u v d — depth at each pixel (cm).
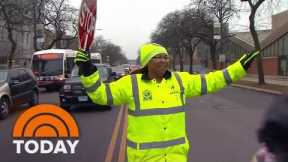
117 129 1395
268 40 6806
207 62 10169
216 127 1438
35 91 2156
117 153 1020
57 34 6022
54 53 3716
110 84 391
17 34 7088
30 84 2070
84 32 374
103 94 383
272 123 176
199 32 6912
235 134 1278
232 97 2938
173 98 388
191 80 399
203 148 1062
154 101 384
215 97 2938
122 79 394
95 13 373
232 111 1986
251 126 1452
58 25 5869
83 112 1919
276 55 6400
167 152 381
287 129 173
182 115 391
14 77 1875
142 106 384
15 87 1856
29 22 4938
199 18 6612
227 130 1363
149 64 387
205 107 2202
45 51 3756
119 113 1877
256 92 3572
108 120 1636
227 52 8706
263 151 186
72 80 2008
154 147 380
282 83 4544
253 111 1977
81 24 376
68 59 3822
